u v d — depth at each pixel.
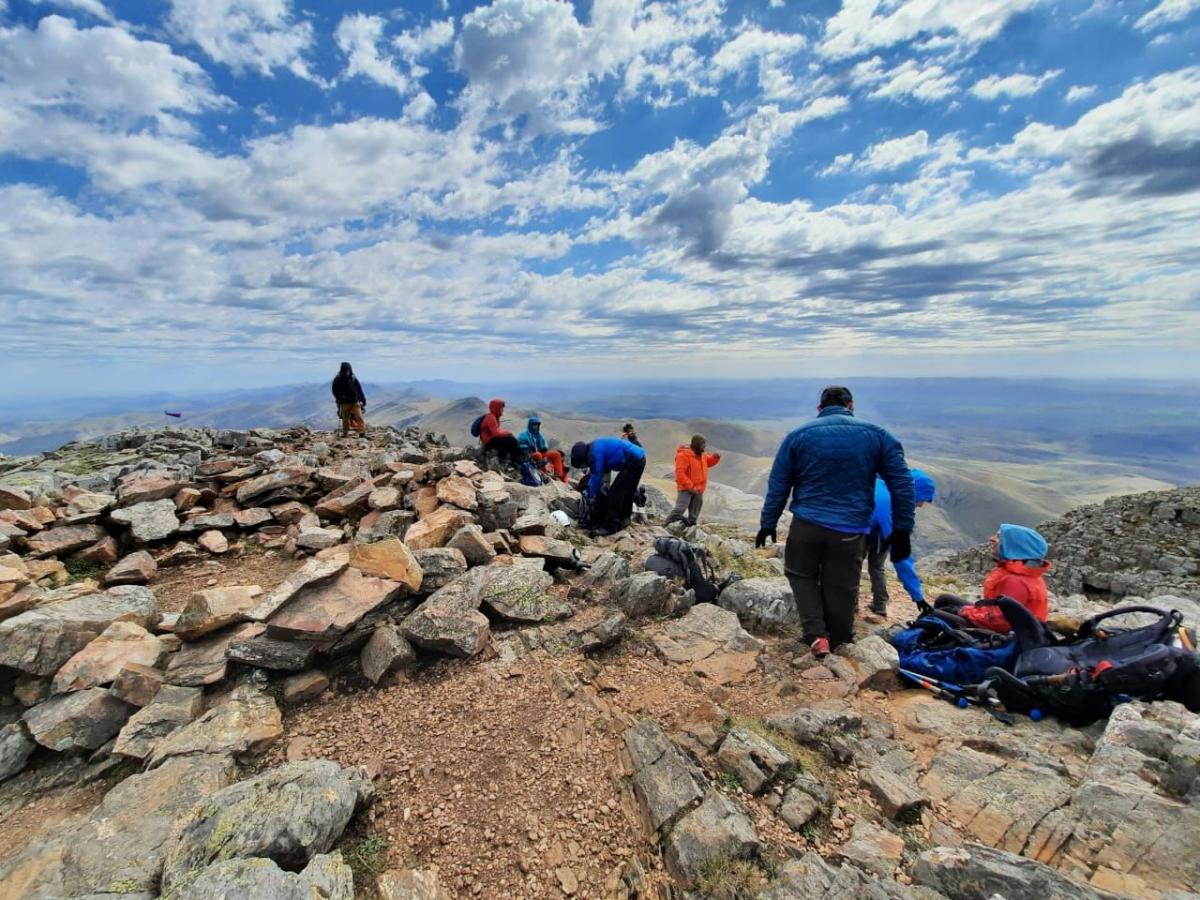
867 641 5.83
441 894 2.83
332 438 17.69
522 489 10.80
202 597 5.16
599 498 10.34
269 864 2.62
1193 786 3.16
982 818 3.41
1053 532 18.73
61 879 2.87
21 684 4.72
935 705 4.88
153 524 7.86
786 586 7.02
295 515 9.11
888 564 11.30
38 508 7.62
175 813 3.32
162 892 2.70
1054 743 4.21
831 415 5.98
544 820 3.40
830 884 2.77
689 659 5.61
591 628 5.91
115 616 5.43
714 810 3.33
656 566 7.41
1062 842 3.09
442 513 7.89
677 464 11.60
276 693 4.66
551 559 7.55
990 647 5.30
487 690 4.77
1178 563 14.40
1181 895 2.56
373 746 4.09
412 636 5.21
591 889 2.98
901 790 3.61
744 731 4.15
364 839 3.25
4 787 3.97
